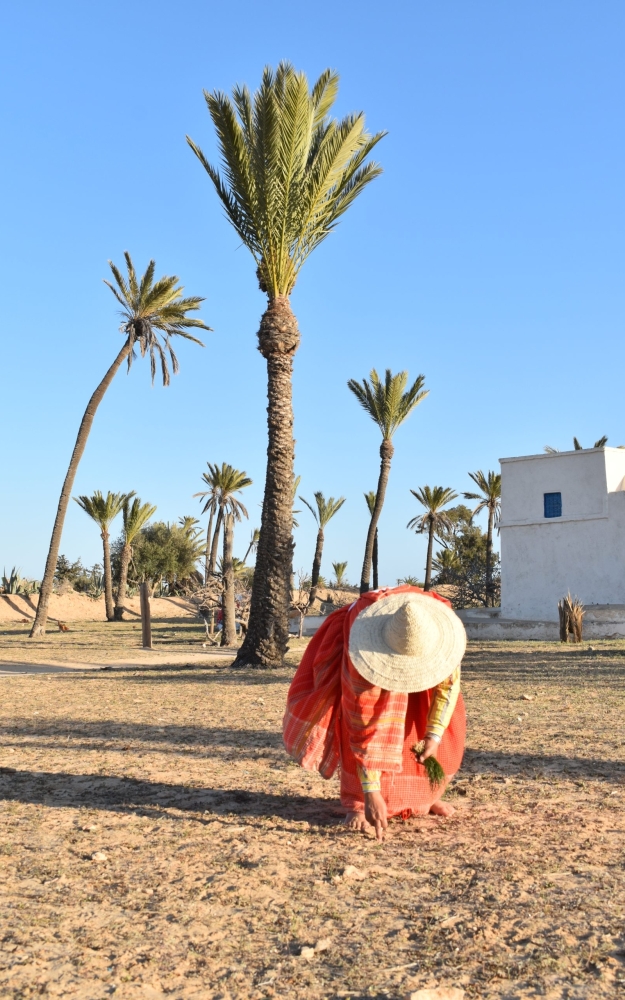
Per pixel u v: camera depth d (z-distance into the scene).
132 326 36.09
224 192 18.91
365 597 5.41
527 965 3.44
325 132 19.28
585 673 15.91
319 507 58.09
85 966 3.54
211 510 58.31
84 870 4.75
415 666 4.93
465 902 4.16
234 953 3.65
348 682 5.16
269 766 7.55
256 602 18.73
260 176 17.83
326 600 56.66
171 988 3.34
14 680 17.27
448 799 6.21
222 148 18.08
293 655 22.53
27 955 3.64
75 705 12.47
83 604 61.56
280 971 3.46
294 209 18.33
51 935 3.85
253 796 6.43
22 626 48.59
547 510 35.41
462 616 37.50
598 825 5.45
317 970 3.46
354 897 4.27
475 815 5.76
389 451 40.59
